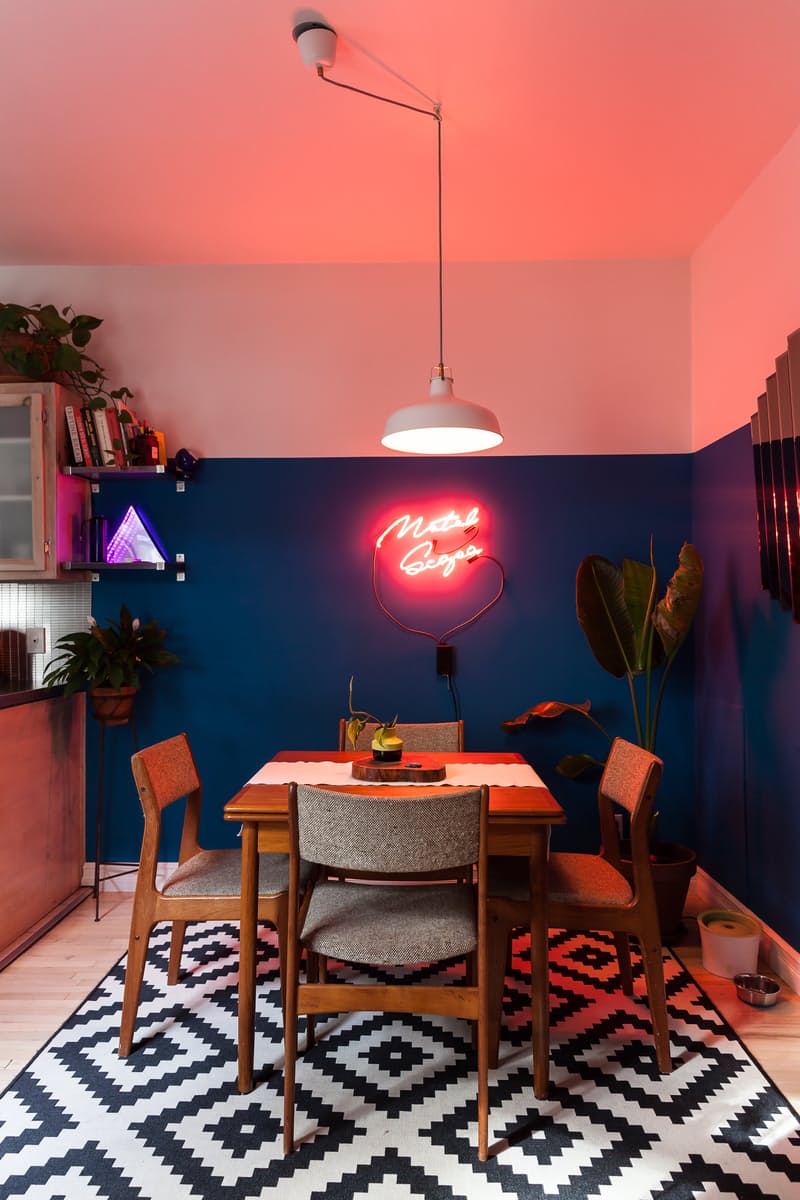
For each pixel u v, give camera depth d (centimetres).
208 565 374
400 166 289
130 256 367
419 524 372
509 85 243
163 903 232
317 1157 189
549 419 372
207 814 373
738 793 323
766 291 293
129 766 373
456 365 373
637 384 372
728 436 329
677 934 315
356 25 217
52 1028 249
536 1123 201
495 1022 225
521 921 222
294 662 373
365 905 219
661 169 294
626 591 333
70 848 362
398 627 372
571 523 371
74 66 233
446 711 371
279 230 341
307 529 374
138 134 268
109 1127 200
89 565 345
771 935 290
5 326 332
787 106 256
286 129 265
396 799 183
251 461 374
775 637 289
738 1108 207
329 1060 232
